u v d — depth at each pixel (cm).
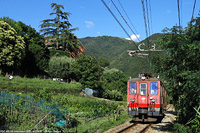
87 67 4634
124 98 5338
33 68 5225
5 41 4062
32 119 1202
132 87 1756
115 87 5747
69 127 1354
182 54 1213
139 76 1845
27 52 5050
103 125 1541
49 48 6506
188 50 1155
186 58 1200
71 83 4888
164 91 1980
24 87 3017
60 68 5250
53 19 5991
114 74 6284
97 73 4672
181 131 1255
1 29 4088
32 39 5569
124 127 1520
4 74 3925
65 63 5291
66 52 6072
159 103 1669
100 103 2525
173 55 1308
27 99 1360
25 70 5053
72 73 5331
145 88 1719
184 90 1221
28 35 5559
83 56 4878
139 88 1734
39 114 1237
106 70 6875
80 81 4606
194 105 1148
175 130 1421
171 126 1605
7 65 4078
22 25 5509
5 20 4944
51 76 5381
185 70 1184
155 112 1670
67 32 5928
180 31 1262
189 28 1194
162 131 1412
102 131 1326
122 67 13162
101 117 2023
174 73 1272
